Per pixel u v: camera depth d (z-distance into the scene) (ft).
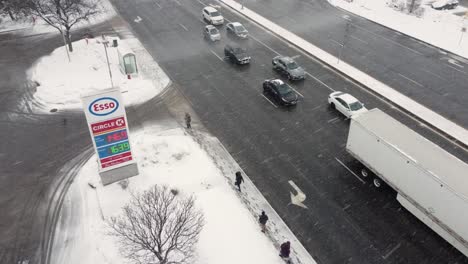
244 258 57.31
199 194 68.64
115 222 56.34
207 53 124.06
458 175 56.70
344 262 58.44
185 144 81.30
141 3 168.86
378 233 62.90
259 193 70.59
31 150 83.05
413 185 61.31
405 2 161.27
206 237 60.29
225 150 81.66
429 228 63.36
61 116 94.43
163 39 134.41
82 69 113.70
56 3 115.55
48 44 134.31
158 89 104.68
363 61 117.19
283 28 140.97
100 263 56.90
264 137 85.51
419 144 63.31
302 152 80.84
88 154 81.56
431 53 122.11
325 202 68.80
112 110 64.64
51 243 61.82
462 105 95.76
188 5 165.99
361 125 68.44
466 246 55.67
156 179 71.92
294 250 59.88
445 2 160.45
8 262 58.95
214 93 102.27
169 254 55.06
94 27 145.69
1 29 148.15
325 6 162.71
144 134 86.22
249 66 115.96
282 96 95.66
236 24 136.26
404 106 95.09
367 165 70.69
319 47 126.11
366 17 150.41
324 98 99.45
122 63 109.40
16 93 104.73
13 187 73.20
